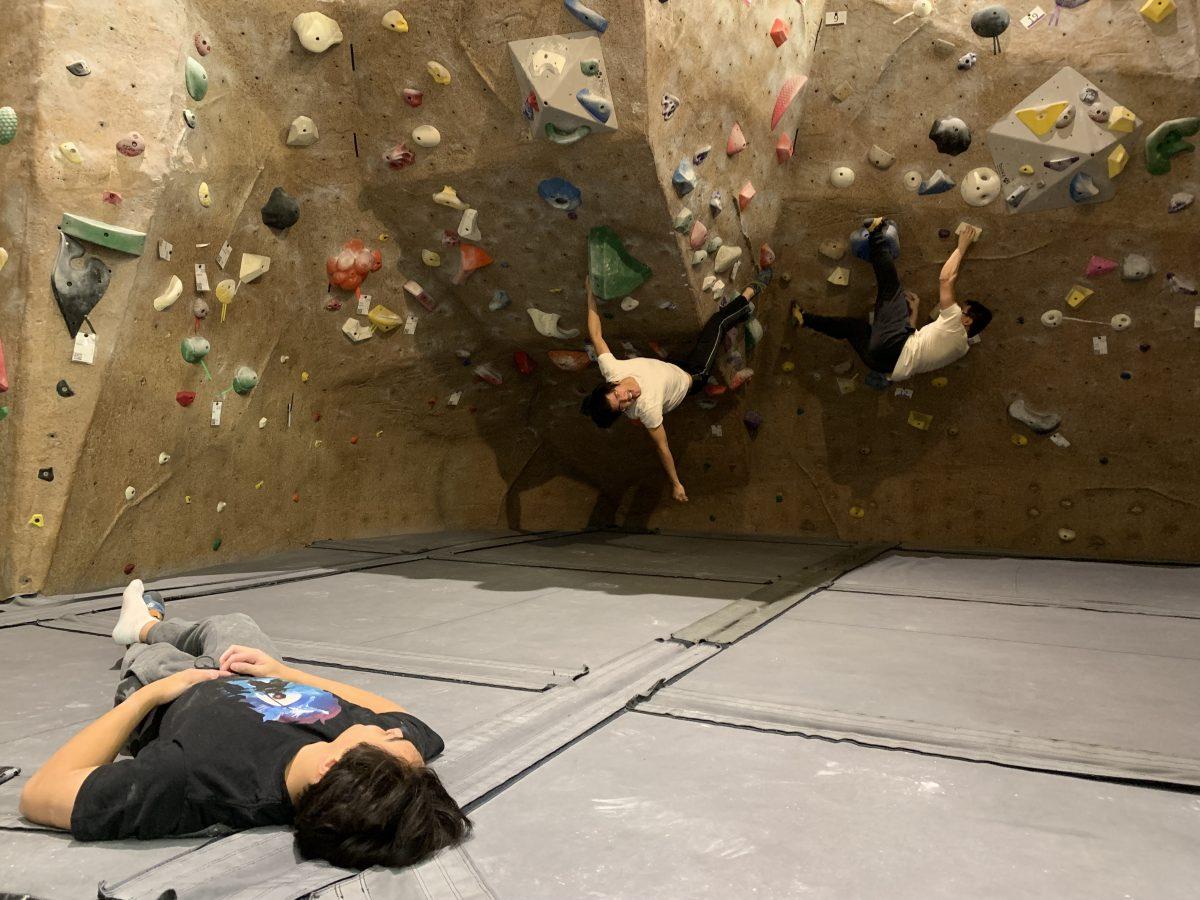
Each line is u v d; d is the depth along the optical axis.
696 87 4.27
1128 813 1.92
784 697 2.69
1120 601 4.23
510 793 1.99
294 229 4.90
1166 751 2.25
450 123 4.53
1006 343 5.57
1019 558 5.64
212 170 4.31
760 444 6.57
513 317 5.79
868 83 5.02
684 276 5.06
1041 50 4.69
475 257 5.25
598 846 1.74
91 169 3.83
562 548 5.99
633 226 4.74
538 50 4.05
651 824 1.84
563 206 4.72
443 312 5.73
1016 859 1.70
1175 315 5.14
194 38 4.13
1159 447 5.47
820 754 2.25
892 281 5.34
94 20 3.78
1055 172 4.86
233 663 2.11
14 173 3.71
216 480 4.96
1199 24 4.43
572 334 5.75
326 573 4.84
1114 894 1.57
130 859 1.65
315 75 4.55
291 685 1.98
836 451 6.35
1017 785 2.06
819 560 5.45
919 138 5.05
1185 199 4.79
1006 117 4.84
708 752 2.25
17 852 1.67
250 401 5.03
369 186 4.95
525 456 7.01
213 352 4.68
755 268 5.63
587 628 3.58
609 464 7.05
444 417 6.40
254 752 1.76
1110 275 5.16
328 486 5.89
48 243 3.79
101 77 3.82
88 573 4.26
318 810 1.60
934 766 2.17
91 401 4.06
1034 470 5.85
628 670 2.94
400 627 3.58
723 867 1.66
